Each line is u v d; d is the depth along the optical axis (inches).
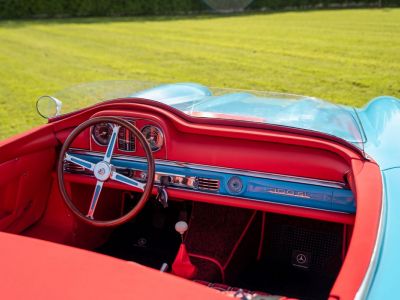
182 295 50.9
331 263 118.0
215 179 104.2
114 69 453.1
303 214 99.5
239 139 102.1
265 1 1246.9
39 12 1022.4
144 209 134.6
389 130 112.2
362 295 55.1
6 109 314.2
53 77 419.2
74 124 114.4
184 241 113.0
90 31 772.0
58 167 102.7
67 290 51.3
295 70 434.0
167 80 398.9
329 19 925.2
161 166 107.0
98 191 105.8
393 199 79.4
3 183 104.0
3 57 523.5
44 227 120.0
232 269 110.8
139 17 1053.8
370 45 576.4
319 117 111.5
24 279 53.1
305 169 97.9
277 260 121.4
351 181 87.3
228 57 513.7
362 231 66.8
